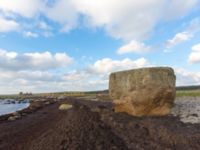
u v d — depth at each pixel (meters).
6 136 23.20
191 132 17.06
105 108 38.38
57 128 20.88
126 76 28.34
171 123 20.77
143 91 26.25
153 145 14.45
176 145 14.52
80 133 16.11
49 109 61.25
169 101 26.52
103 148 13.03
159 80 26.09
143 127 19.20
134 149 13.64
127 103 27.78
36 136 21.41
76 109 42.91
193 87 148.00
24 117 43.22
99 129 17.98
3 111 71.75
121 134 17.12
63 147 13.29
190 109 31.28
